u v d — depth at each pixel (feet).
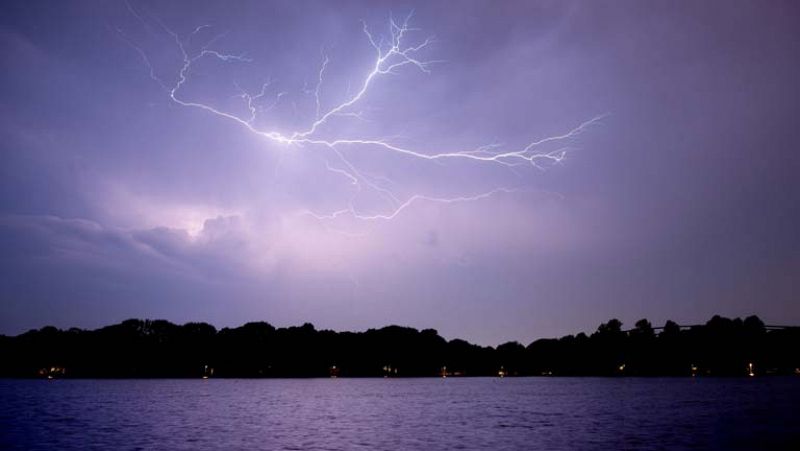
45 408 228.43
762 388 405.59
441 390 444.14
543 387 494.18
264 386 513.86
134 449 117.91
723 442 127.85
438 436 140.36
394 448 120.88
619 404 252.42
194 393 367.45
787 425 160.04
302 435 142.00
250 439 133.80
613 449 118.73
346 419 186.19
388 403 274.36
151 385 515.50
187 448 119.65
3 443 126.41
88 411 213.66
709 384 499.92
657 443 126.82
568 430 152.05
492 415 201.57
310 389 450.71
